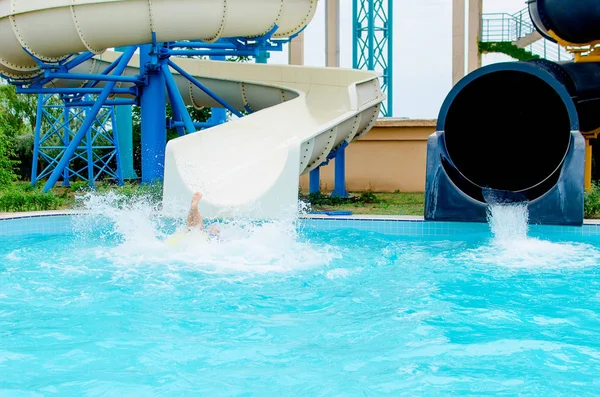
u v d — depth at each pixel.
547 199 10.12
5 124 20.33
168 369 4.43
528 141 12.54
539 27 13.82
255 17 14.51
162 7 13.74
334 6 24.41
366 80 15.06
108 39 14.09
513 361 4.55
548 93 12.38
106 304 6.20
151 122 15.91
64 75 14.83
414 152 18.33
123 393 4.00
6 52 14.62
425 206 10.78
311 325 5.52
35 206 12.77
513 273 7.52
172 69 18.19
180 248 8.70
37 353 4.77
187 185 11.55
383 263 8.12
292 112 14.22
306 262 8.10
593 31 13.03
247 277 7.29
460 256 8.58
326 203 14.66
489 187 11.56
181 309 6.03
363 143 18.64
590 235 10.06
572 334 5.20
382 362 4.55
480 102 12.18
